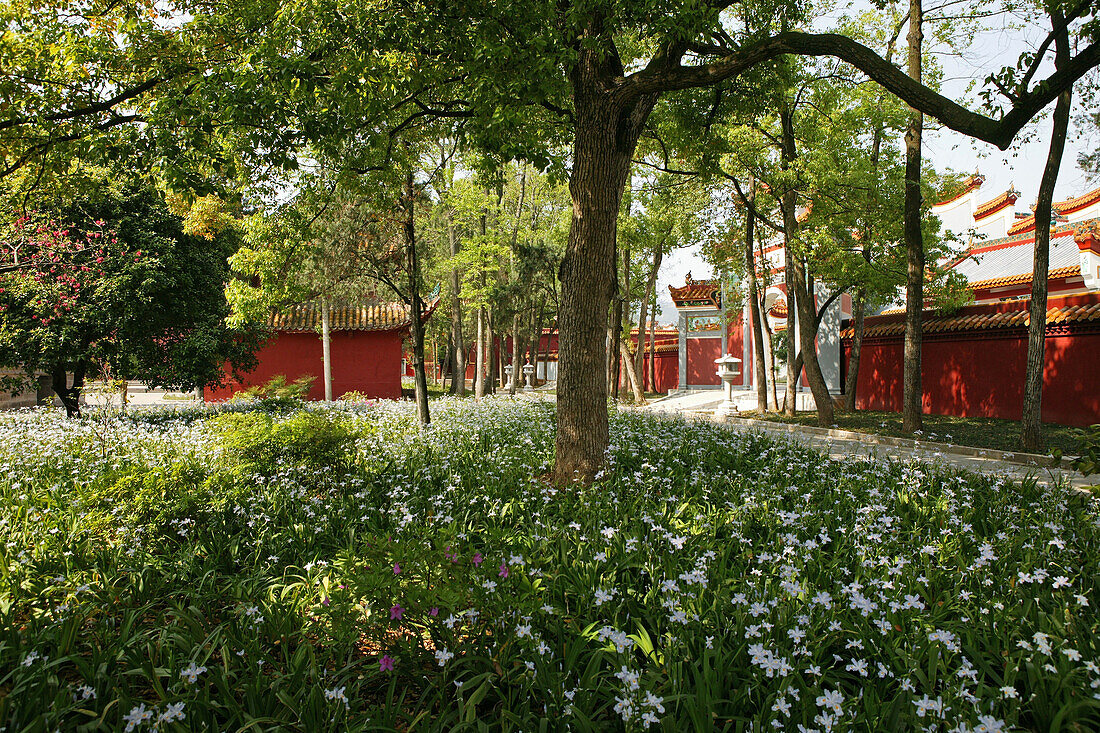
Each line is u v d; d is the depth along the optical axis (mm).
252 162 7004
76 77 6930
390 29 5809
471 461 7324
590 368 6781
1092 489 4430
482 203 21141
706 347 30688
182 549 4422
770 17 8625
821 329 22406
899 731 2348
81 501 5164
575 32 6465
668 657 2793
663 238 18641
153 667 2799
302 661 2814
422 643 3201
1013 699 2512
